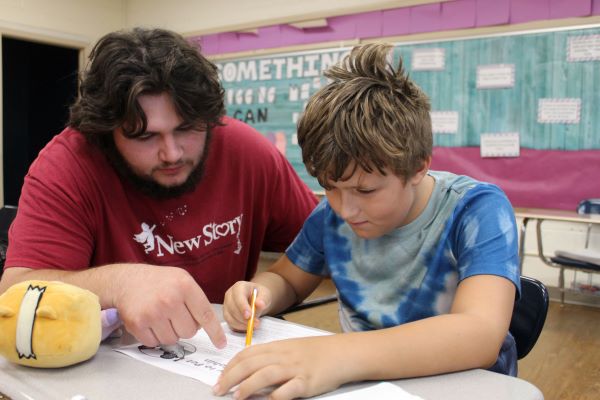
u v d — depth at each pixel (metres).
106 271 0.71
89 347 0.58
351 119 0.67
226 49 4.18
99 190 0.96
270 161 1.17
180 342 0.67
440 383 0.54
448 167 3.22
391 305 0.82
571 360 2.09
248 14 4.07
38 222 0.87
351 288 0.87
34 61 4.94
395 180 0.68
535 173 2.97
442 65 3.21
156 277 0.65
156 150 0.83
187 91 0.79
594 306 2.89
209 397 0.50
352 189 0.68
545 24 2.90
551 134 2.92
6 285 0.80
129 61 0.77
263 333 0.72
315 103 0.72
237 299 0.76
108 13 4.61
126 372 0.56
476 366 0.59
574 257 2.57
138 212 1.01
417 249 0.81
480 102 3.11
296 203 1.25
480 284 0.67
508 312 0.64
